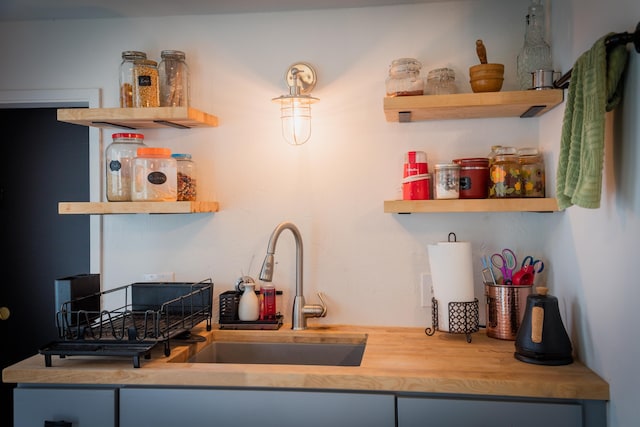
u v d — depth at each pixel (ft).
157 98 7.34
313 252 7.73
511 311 6.79
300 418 5.59
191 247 7.95
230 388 5.76
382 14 7.55
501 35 7.32
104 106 8.02
